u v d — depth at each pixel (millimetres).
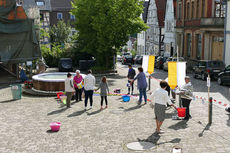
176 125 11891
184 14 44656
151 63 20625
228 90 21219
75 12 33781
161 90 10766
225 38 30375
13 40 26719
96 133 11016
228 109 13844
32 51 27812
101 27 31484
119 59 60312
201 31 33719
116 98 17734
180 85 13812
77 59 41344
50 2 63094
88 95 14680
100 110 14602
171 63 13906
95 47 34594
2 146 9797
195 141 10055
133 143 9930
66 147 9633
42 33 40844
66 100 15352
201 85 23828
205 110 14359
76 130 11398
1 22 26047
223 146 9578
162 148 9461
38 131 11336
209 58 35656
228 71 23062
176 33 48688
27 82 20812
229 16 29719
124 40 32719
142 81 15742
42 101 17125
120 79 28109
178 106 15125
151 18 67375
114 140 10242
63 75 23203
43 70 30891
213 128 11469
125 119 12891
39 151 9312
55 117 13352
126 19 31359
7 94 19844
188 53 43844
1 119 13148
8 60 26656
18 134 11016
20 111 14617
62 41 54062
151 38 67750
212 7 35438
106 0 31359
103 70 33188
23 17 26969
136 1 32344
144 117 13188
